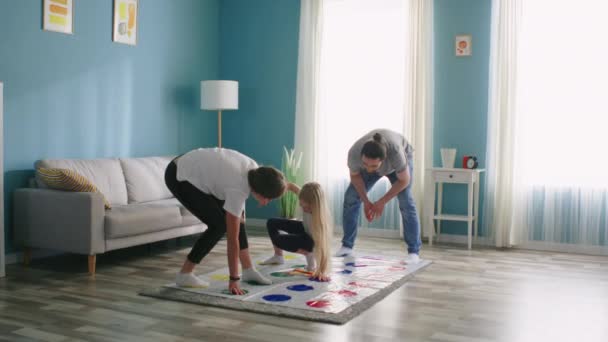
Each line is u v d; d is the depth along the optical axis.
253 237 5.68
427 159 5.59
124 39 5.30
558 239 5.13
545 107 5.14
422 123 5.58
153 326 2.89
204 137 6.49
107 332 2.80
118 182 4.86
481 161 5.50
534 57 5.16
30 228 4.22
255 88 6.53
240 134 6.64
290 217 5.94
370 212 4.14
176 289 3.54
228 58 6.64
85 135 4.96
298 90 6.16
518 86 5.18
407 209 4.46
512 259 4.70
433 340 2.72
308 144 6.11
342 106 5.99
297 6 6.27
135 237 4.31
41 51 4.55
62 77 4.73
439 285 3.77
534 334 2.84
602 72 4.95
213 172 3.24
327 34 6.04
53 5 4.62
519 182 5.19
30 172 4.50
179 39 6.02
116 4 5.20
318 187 3.75
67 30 4.75
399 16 5.73
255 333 2.79
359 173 4.18
